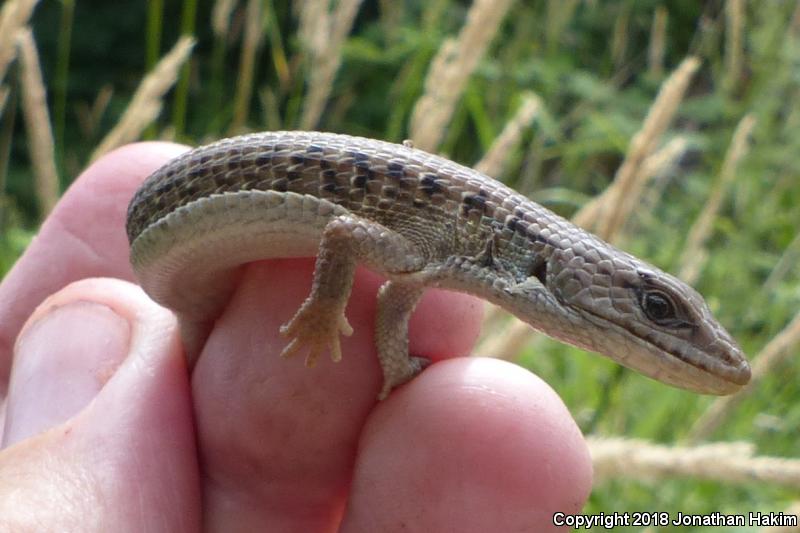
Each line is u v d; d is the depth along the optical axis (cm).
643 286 13
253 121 34
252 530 14
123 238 16
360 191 13
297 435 14
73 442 13
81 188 16
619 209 17
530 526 13
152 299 14
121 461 13
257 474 14
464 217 13
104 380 14
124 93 39
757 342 21
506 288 13
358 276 14
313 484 14
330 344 13
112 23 39
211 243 13
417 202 13
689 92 34
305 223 13
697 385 13
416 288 13
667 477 15
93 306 14
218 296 14
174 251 14
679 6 37
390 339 13
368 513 13
